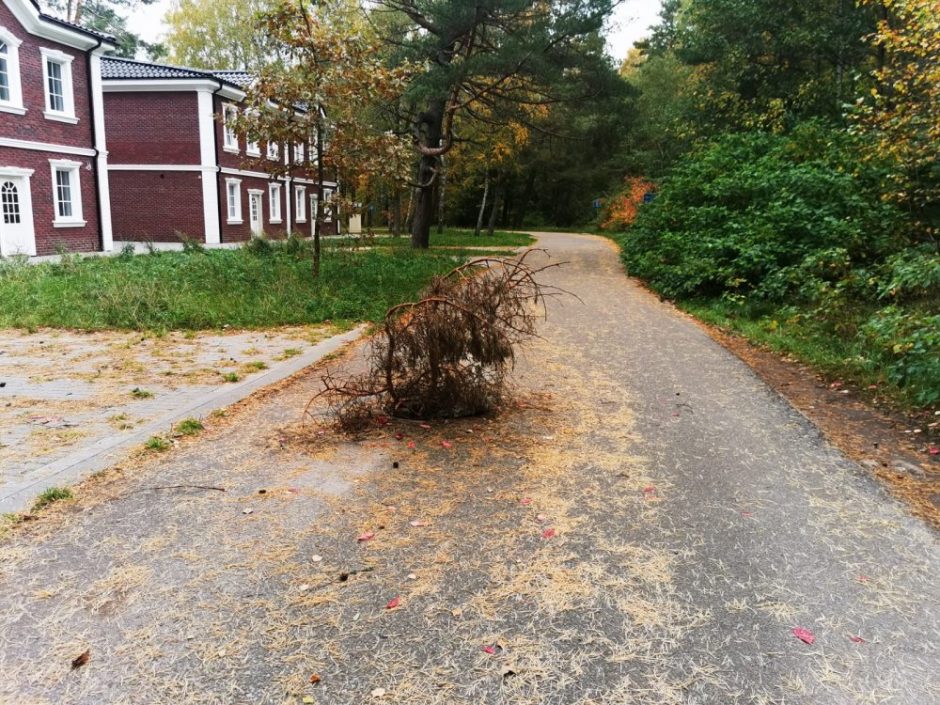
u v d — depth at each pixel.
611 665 2.68
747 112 21.08
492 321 5.64
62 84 22.03
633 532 3.77
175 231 29.47
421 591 3.17
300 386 6.76
